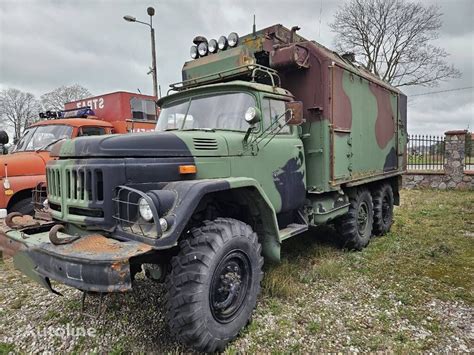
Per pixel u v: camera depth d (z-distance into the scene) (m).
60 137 6.21
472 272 4.34
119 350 2.75
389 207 6.68
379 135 6.16
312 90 4.49
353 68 5.23
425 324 3.14
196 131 3.38
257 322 3.15
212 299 2.69
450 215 7.80
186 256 2.65
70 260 2.34
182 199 2.56
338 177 4.67
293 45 4.30
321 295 3.75
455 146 12.36
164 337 2.95
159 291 3.76
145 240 2.42
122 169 2.63
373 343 2.85
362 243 5.40
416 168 13.35
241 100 3.75
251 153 3.53
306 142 4.56
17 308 3.58
